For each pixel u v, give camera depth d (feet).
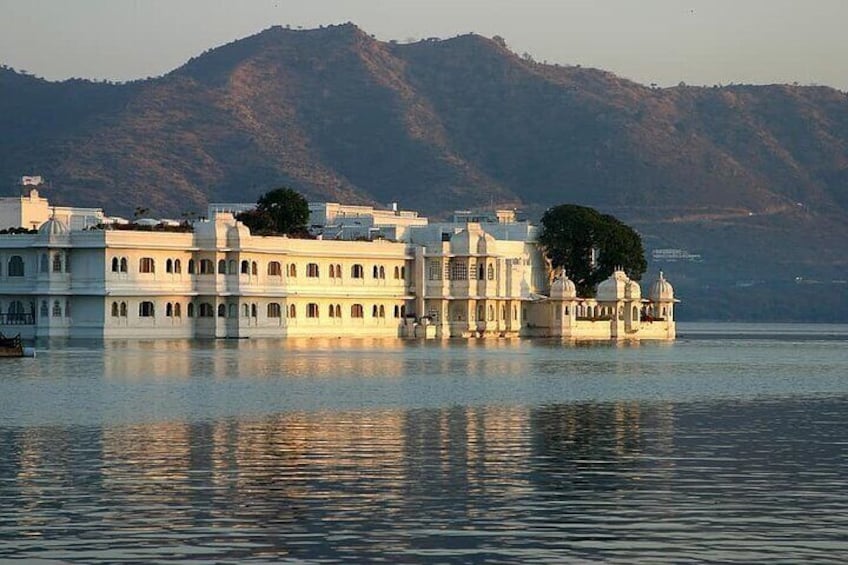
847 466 314.35
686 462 318.86
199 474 296.51
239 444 341.62
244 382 532.32
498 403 456.04
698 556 226.99
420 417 407.03
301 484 285.64
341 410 425.69
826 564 222.28
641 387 540.52
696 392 517.96
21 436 354.13
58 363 642.63
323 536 239.71
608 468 309.22
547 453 331.36
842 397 497.46
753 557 226.38
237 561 223.30
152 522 249.34
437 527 246.68
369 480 290.97
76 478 290.56
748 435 370.32
